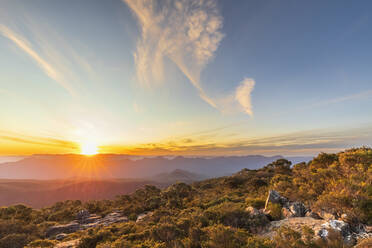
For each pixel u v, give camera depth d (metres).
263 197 14.73
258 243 5.91
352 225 6.64
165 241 7.51
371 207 6.68
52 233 23.19
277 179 20.22
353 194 7.75
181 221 9.22
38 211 39.94
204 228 8.07
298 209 9.59
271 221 9.39
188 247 6.65
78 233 16.20
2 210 33.62
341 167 12.57
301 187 12.02
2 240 15.23
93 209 43.94
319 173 12.94
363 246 5.03
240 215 9.73
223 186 43.72
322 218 8.34
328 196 8.49
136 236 8.96
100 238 10.15
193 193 44.81
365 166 11.32
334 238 5.75
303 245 5.55
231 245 6.18
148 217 17.14
